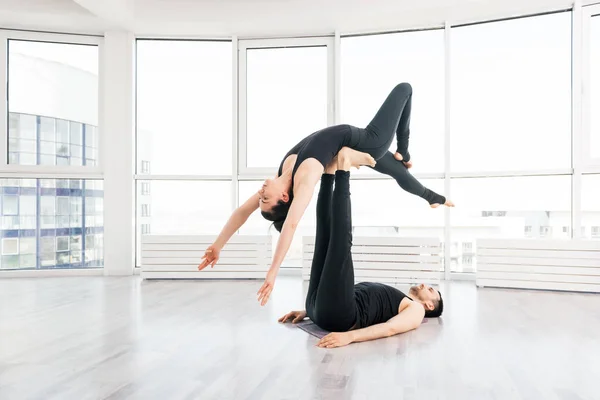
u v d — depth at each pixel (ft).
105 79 19.07
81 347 8.52
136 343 8.79
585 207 16.30
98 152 19.45
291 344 8.69
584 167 16.08
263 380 6.79
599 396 6.22
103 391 6.37
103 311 11.75
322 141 8.11
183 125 19.88
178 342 8.85
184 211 19.83
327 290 8.71
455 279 17.81
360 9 17.02
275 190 7.94
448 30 17.85
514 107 17.56
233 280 17.31
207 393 6.29
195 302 12.96
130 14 17.54
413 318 9.62
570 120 16.72
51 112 19.26
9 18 17.72
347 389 6.42
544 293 14.62
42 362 7.65
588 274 14.70
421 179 18.35
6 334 9.48
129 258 19.10
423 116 18.69
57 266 19.38
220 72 19.98
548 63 17.12
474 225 17.90
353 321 9.05
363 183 18.98
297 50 19.81
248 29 18.88
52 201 19.25
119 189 19.12
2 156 18.70
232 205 19.52
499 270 15.66
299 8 17.37
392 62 19.10
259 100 19.89
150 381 6.76
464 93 18.19
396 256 16.33
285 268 19.11
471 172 17.75
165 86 19.92
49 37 18.98
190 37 19.63
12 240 18.97
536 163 17.20
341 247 8.55
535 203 17.16
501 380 6.81
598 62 16.21
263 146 19.84
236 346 8.57
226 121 19.85
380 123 9.36
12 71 18.89
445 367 7.38
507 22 17.65
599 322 10.57
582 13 16.11
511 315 11.29
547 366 7.46
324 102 19.67
